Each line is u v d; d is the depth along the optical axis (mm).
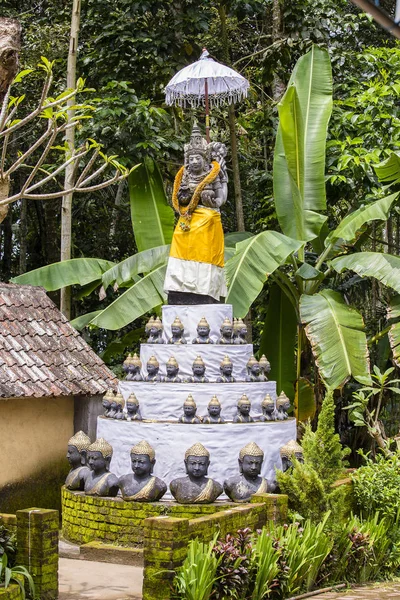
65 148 7223
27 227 21344
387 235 17594
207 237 10195
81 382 11125
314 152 13805
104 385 11391
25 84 16766
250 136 18281
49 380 10727
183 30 15828
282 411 10039
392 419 15625
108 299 18906
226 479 9141
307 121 14102
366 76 16906
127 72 15672
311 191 13719
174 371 9625
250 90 17594
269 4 19141
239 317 11594
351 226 12453
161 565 7004
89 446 9602
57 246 18859
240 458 9109
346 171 14945
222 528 7746
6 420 10414
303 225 13172
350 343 11789
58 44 16891
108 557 8820
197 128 10414
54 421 11164
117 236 20000
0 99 6539
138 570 8453
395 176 13125
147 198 14539
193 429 9219
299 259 13648
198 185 10133
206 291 10102
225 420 9453
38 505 10797
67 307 14508
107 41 15367
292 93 12367
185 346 9820
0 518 7328
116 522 9031
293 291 13461
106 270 13773
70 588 7691
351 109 16422
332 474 9062
